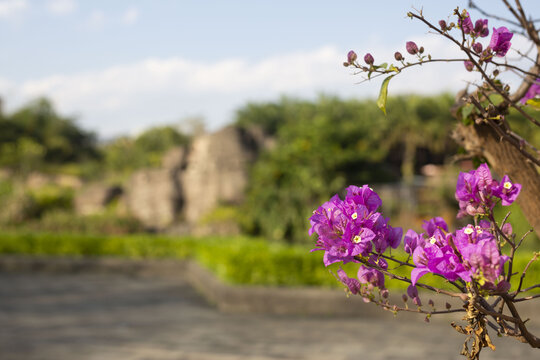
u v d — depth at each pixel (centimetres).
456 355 664
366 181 1847
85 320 887
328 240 137
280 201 1655
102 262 1582
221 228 1827
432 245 132
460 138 204
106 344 711
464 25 136
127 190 2531
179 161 2450
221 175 2255
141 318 909
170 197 2339
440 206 2019
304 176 1638
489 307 134
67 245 1636
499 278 121
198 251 1496
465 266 123
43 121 6244
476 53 137
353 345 712
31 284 1312
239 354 661
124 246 1644
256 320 891
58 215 2044
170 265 1576
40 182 3944
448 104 3831
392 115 3847
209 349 686
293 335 774
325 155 1658
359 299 932
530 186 182
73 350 676
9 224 2055
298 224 1620
